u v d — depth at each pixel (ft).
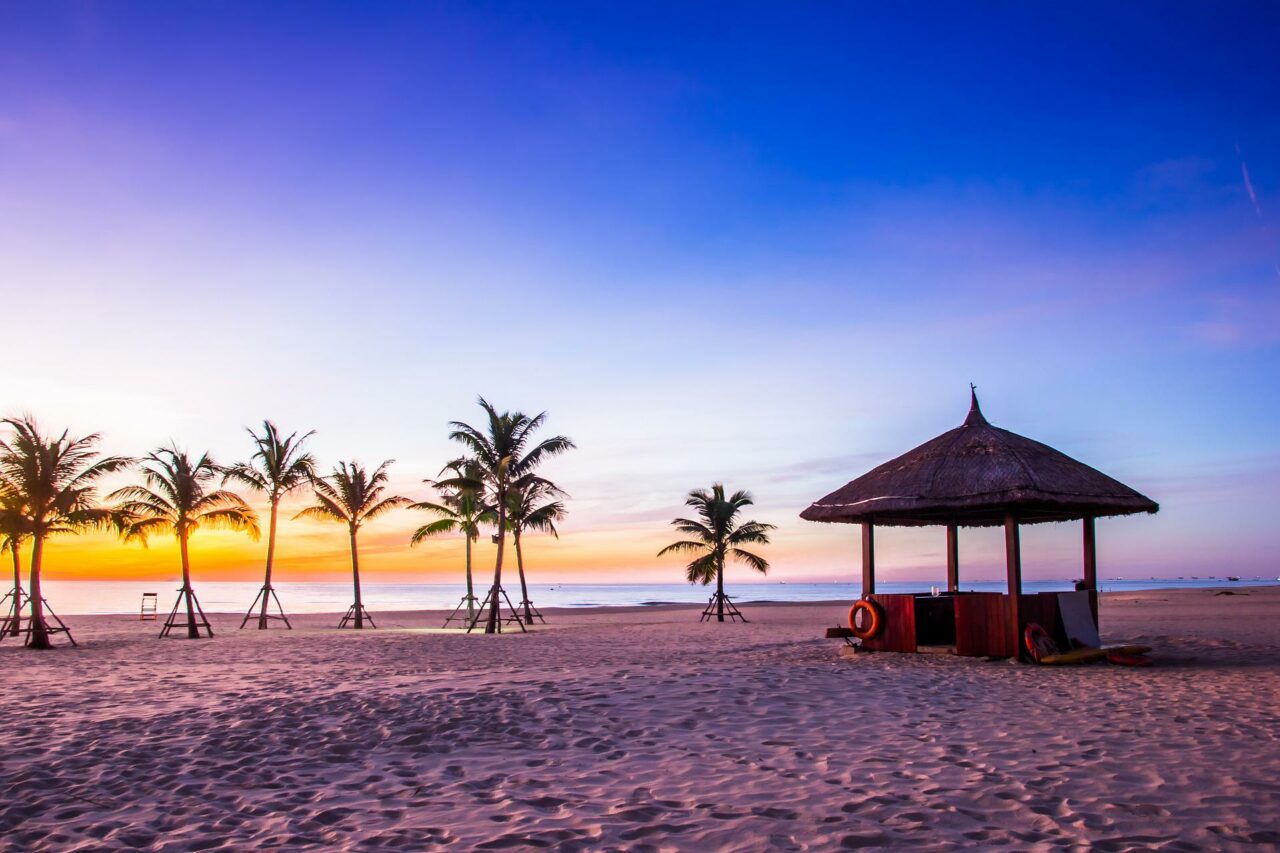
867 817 16.65
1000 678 36.50
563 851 15.11
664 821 16.72
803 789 18.81
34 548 70.44
